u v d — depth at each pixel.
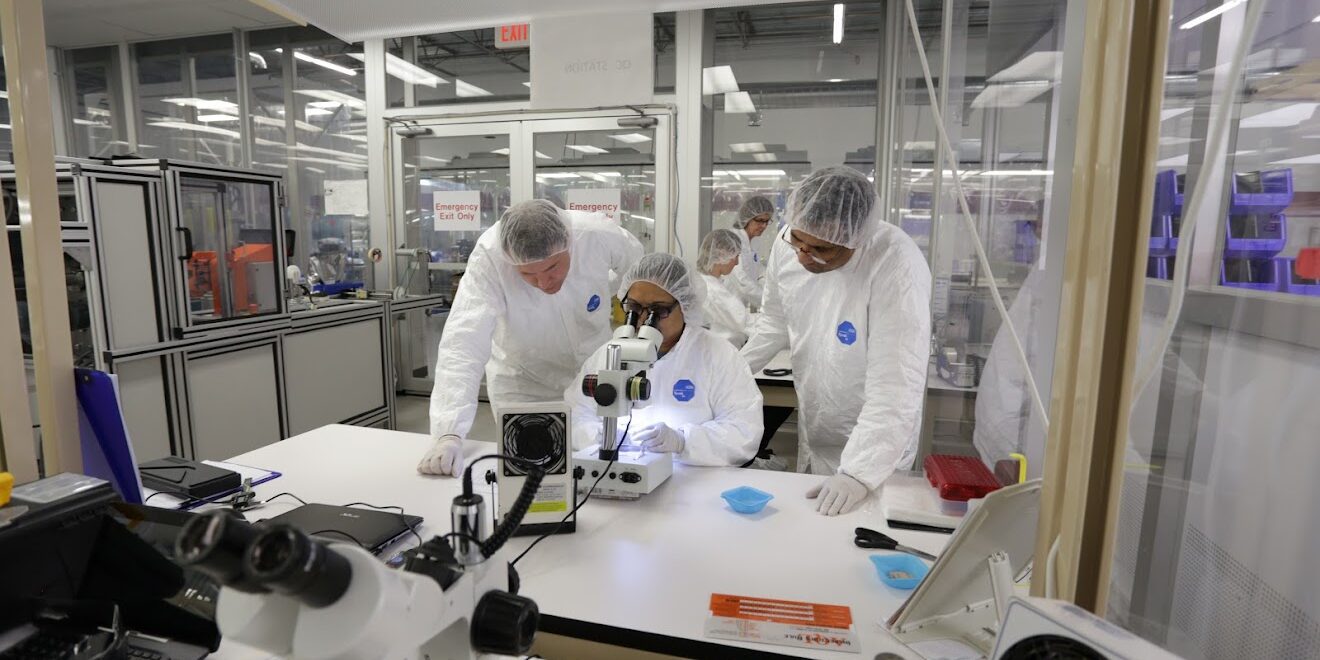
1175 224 0.96
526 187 4.17
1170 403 0.96
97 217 2.29
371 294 4.07
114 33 4.32
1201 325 0.90
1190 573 0.92
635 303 1.55
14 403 0.90
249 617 0.44
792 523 1.16
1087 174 0.55
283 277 3.09
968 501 1.17
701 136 3.88
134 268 2.44
